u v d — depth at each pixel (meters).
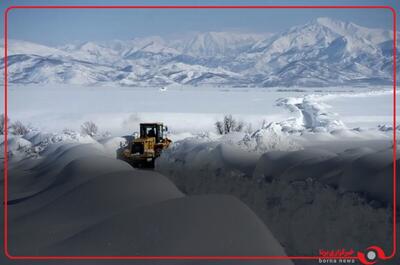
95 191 17.56
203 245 11.97
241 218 12.95
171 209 13.59
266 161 31.73
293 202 21.53
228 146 37.62
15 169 37.78
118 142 53.31
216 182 28.33
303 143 52.47
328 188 24.25
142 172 19.09
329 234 16.55
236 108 181.12
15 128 98.56
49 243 14.04
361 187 23.06
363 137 61.25
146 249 12.20
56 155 38.81
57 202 18.00
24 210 19.62
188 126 121.81
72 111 163.25
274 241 12.38
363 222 17.91
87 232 13.80
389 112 155.25
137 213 13.84
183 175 31.91
